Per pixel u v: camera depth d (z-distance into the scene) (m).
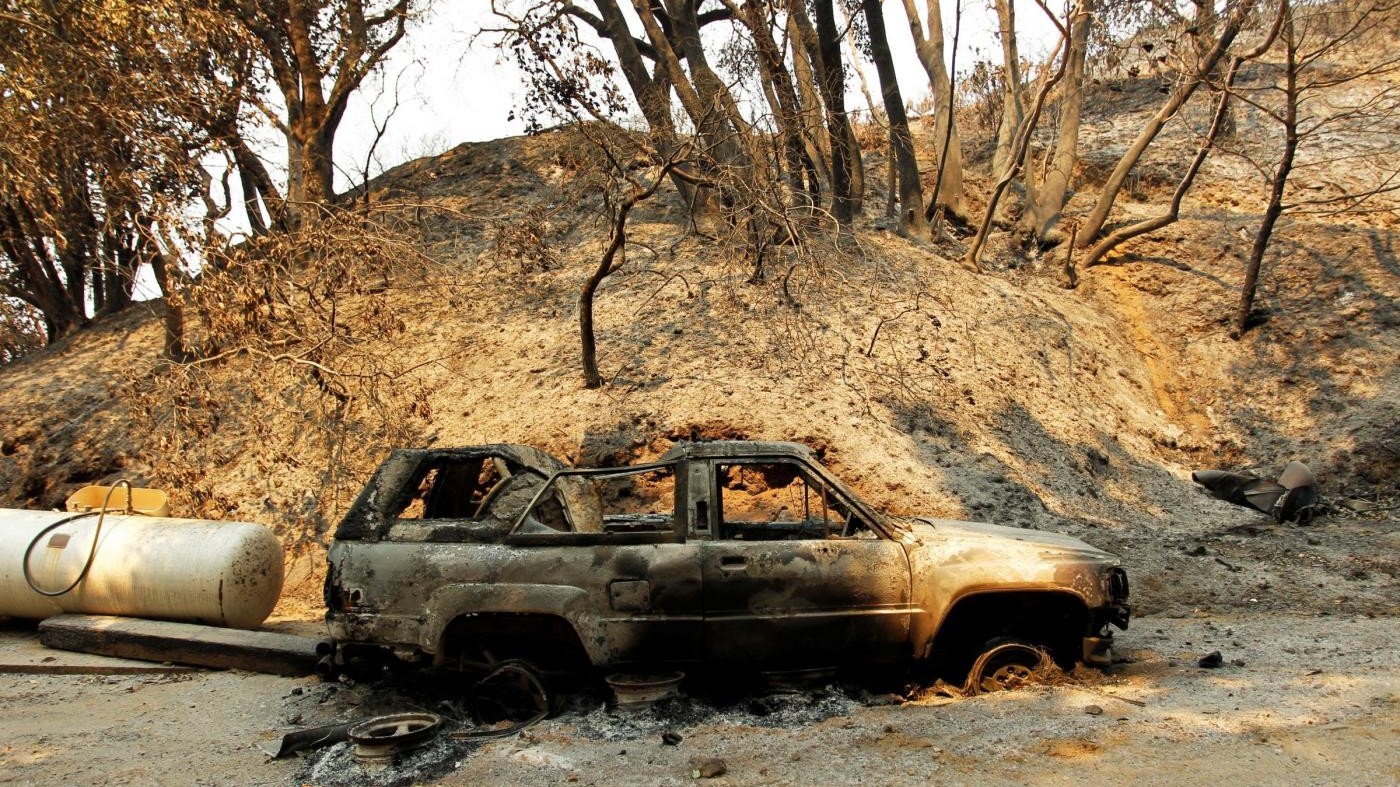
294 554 11.45
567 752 5.08
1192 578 9.62
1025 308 16.44
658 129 13.29
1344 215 19.36
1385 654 6.50
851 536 6.20
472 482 7.29
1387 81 23.45
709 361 13.42
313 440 13.14
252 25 19.02
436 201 20.91
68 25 13.45
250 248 12.69
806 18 18.44
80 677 7.70
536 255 15.62
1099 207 19.17
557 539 5.84
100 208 15.36
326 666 6.27
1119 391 15.46
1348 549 10.53
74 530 9.07
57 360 17.80
